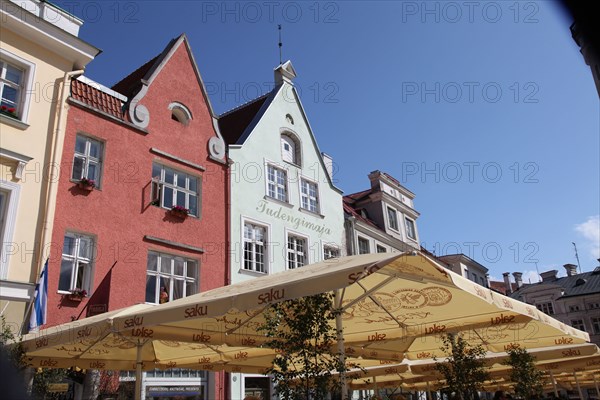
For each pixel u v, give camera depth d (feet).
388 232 98.73
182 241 56.39
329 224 80.18
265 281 26.37
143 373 49.24
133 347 35.40
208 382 55.06
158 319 23.99
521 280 227.40
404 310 30.32
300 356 23.65
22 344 29.73
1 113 43.19
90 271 47.06
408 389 75.46
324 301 23.72
